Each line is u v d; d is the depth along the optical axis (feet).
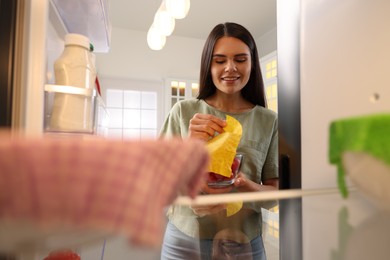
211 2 6.39
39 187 0.46
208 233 1.50
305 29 1.18
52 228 0.48
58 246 0.56
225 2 6.40
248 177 2.46
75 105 1.37
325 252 1.11
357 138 0.79
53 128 1.33
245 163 2.48
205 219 1.54
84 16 2.13
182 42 8.29
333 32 1.13
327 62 1.14
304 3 1.18
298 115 1.20
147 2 6.39
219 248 1.39
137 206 0.49
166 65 8.14
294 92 1.22
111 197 0.48
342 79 1.11
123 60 7.79
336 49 1.13
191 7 6.60
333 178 1.08
